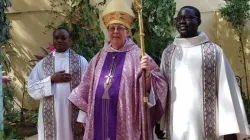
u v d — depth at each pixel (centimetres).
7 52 752
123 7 346
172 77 329
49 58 430
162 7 654
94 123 341
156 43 656
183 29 329
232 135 325
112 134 333
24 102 755
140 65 323
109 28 348
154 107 334
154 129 360
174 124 323
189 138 317
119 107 334
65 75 410
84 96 357
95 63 360
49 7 745
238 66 753
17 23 757
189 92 321
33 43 754
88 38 662
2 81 530
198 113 319
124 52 351
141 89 328
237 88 327
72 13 689
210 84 322
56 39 425
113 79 341
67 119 410
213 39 770
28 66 754
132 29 638
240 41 744
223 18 760
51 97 411
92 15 672
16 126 670
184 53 328
